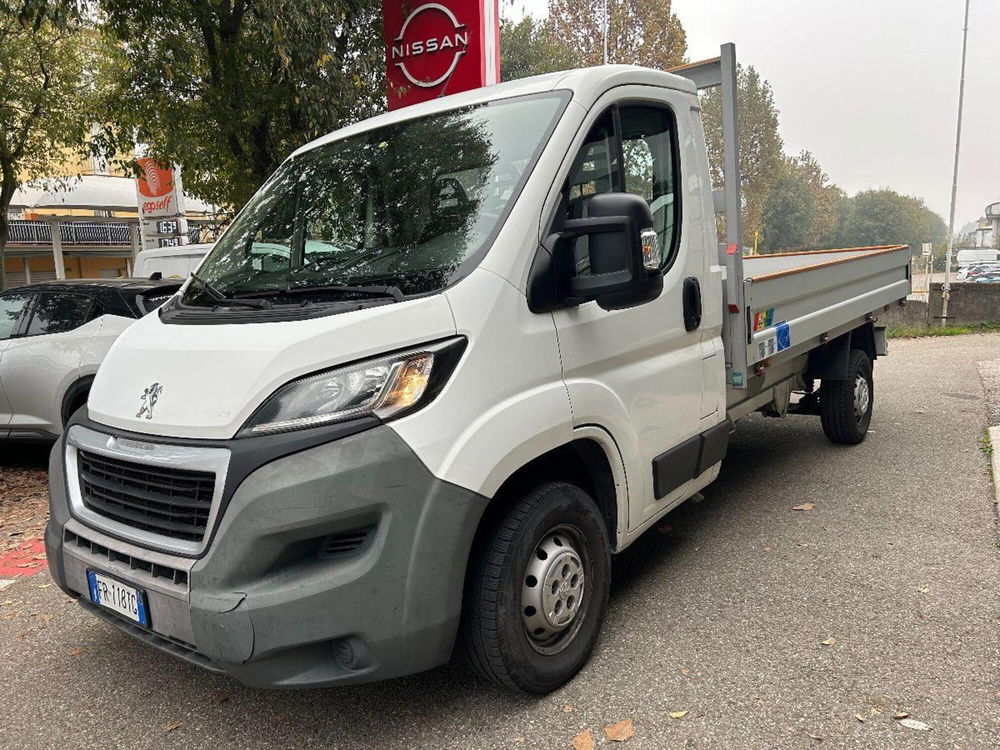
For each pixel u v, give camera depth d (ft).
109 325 21.52
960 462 19.70
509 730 9.35
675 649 11.03
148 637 8.84
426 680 10.59
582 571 10.34
